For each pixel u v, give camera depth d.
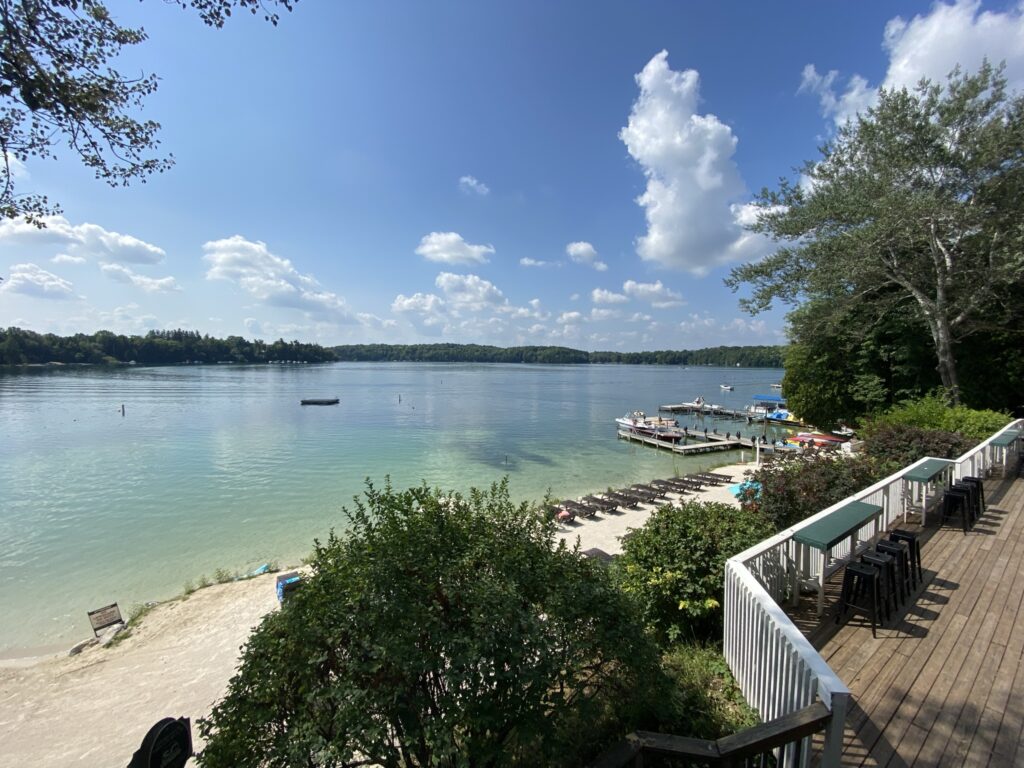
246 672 2.86
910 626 5.01
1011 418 15.88
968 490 7.78
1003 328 17.08
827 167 18.22
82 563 14.77
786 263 17.88
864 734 3.57
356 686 2.70
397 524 3.35
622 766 2.83
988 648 4.59
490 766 2.82
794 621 5.16
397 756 2.66
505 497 4.09
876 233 14.80
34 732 7.68
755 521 6.13
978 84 14.95
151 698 8.46
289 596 3.16
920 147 15.84
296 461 28.59
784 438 36.69
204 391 74.38
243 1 4.37
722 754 2.75
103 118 4.71
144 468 26.61
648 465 28.83
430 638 2.72
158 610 11.62
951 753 3.37
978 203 15.45
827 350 22.30
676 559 5.62
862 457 10.44
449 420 47.72
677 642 5.39
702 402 59.06
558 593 3.24
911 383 19.36
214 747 2.62
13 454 29.81
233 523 18.11
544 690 2.73
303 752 2.48
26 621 11.70
